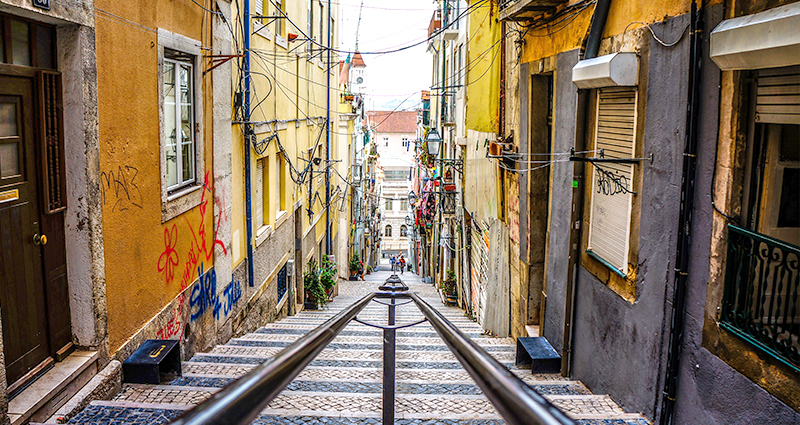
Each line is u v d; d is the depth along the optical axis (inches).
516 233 349.7
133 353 199.6
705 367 148.3
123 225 193.0
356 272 1090.1
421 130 1291.8
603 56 200.7
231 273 322.3
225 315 312.8
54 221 165.6
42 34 158.6
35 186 156.9
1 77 142.2
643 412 179.8
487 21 400.5
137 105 203.2
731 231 138.1
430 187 879.1
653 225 176.7
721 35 131.8
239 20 331.6
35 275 156.9
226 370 226.2
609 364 209.3
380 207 2395.4
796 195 126.8
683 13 159.3
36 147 156.9
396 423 157.8
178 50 242.5
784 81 123.6
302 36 532.4
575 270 248.1
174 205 236.5
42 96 156.4
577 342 245.1
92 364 173.6
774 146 129.7
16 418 137.4
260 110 379.9
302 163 553.0
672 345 161.9
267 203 416.8
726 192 140.3
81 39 163.9
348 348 315.9
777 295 125.4
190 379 208.8
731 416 136.6
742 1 133.3
